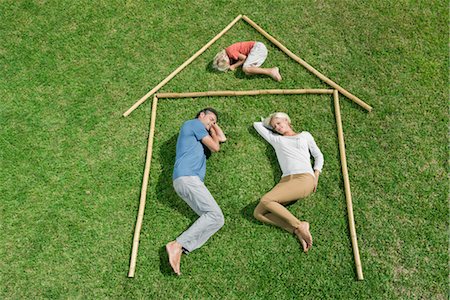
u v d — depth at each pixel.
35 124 4.71
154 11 5.49
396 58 5.00
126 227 4.16
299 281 3.88
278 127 4.38
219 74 4.96
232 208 4.22
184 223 4.17
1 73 5.07
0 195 4.33
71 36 5.33
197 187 4.01
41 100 4.87
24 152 4.55
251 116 4.70
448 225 4.07
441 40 5.13
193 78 4.95
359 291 3.81
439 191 4.23
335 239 4.04
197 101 4.79
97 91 4.91
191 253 4.03
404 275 3.87
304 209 4.18
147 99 4.82
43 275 3.96
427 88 4.80
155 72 5.03
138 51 5.18
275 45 5.13
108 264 4.00
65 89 4.93
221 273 3.94
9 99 4.88
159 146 4.56
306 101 4.74
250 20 5.30
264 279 3.90
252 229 4.11
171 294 3.87
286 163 4.20
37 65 5.12
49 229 4.16
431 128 4.56
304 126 4.61
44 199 4.30
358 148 4.46
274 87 4.86
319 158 4.25
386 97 4.75
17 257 4.04
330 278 3.88
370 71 4.92
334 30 5.23
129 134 4.64
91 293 3.89
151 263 4.00
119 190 4.34
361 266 3.90
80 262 4.02
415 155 4.41
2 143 4.60
